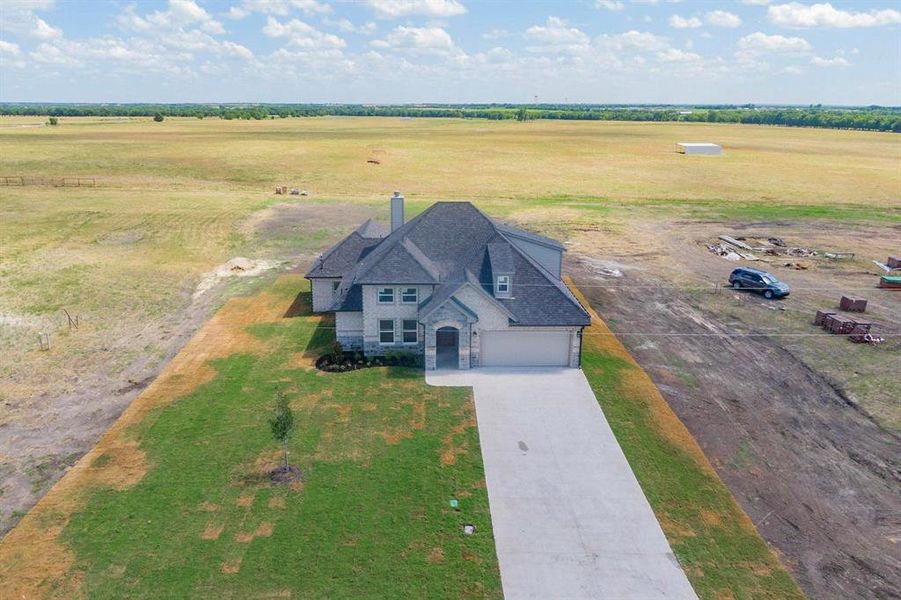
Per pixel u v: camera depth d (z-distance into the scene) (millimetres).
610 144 150125
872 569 18016
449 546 18516
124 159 107375
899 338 34344
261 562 17750
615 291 42281
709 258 51062
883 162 114938
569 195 79625
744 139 173625
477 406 26438
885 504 20922
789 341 34156
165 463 22391
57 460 22953
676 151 133375
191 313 38062
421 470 22078
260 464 22344
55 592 16672
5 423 25531
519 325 29031
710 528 19484
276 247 52406
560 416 25703
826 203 75250
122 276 44688
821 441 24609
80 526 19172
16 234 54781
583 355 31531
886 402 27609
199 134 165375
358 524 19344
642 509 20266
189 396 27250
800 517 20172
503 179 92375
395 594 16734
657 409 26469
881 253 52688
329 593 16719
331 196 75688
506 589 17031
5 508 20281
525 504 20438
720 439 24516
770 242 56188
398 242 31406
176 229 57688
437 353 31375
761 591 17094
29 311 38125
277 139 152625
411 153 124688
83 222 59406
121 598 16500
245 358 31031
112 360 31609
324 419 25359
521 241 34875
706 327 36094
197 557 17922
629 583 17312
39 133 157500
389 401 26828
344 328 31625
